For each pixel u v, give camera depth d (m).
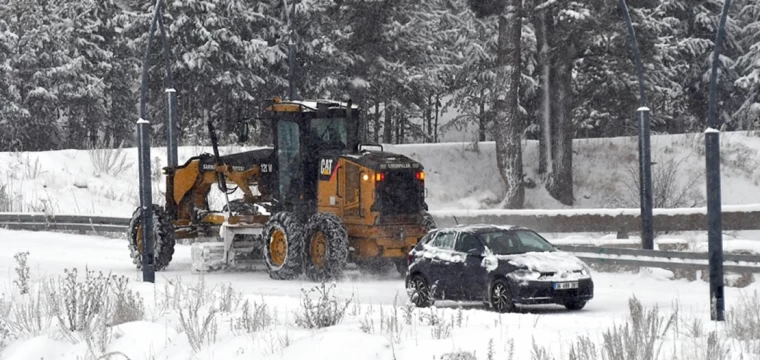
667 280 42.78
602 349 20.61
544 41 82.19
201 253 48.66
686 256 40.28
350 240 45.25
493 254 34.69
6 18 115.00
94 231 65.94
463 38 93.31
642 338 21.53
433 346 21.66
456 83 95.81
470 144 91.06
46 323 27.11
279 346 22.20
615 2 73.69
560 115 83.00
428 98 132.38
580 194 84.38
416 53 101.31
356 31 97.06
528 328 24.78
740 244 44.34
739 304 31.08
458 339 22.50
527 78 89.31
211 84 100.88
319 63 99.06
